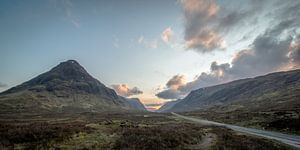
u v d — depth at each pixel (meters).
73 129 29.77
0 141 20.42
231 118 89.25
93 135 27.44
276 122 52.91
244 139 30.56
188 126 54.41
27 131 24.77
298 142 31.02
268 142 28.44
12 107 158.25
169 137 27.31
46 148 19.81
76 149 20.11
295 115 57.97
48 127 29.92
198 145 26.42
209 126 59.31
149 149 20.67
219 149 23.33
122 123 45.16
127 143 22.52
